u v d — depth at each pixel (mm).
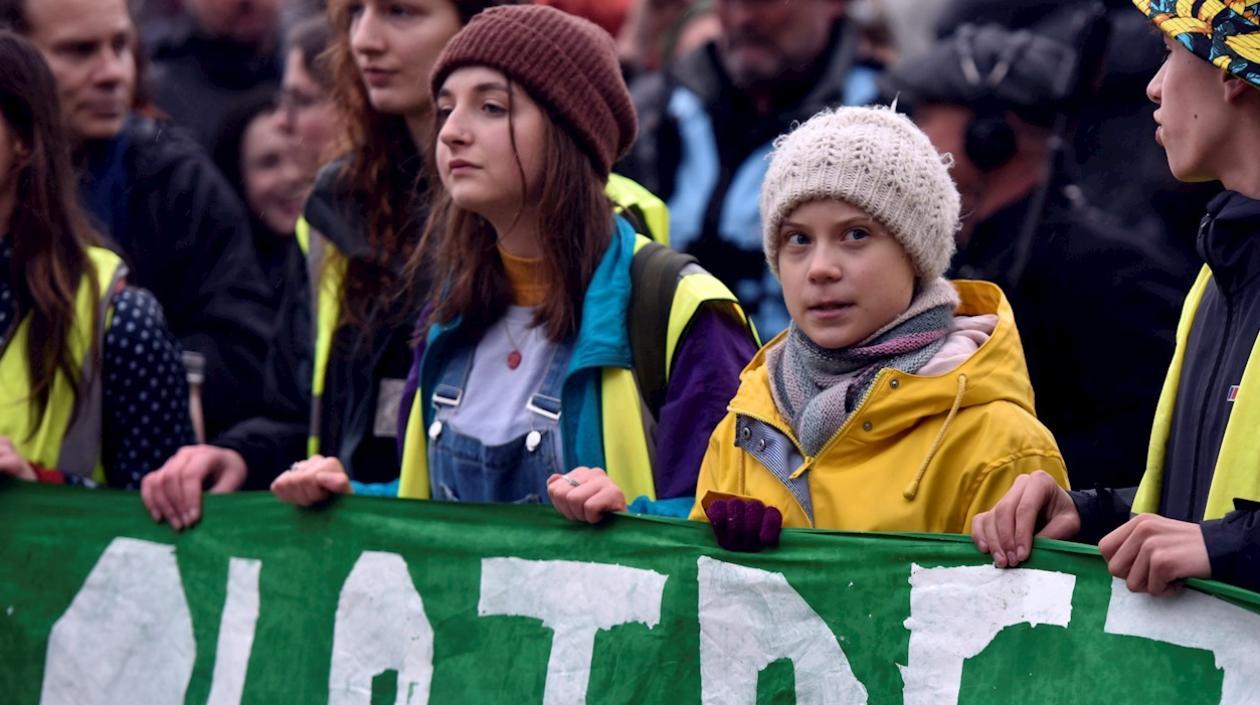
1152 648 7633
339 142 12039
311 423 11867
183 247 13977
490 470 9953
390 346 11500
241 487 11836
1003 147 12133
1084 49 12250
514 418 9938
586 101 10117
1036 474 8055
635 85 14945
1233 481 7945
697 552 8820
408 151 11789
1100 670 7734
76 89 13516
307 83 14828
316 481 9945
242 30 15211
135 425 11078
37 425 10852
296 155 14789
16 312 10906
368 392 11531
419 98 11609
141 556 10508
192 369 12516
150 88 14953
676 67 14102
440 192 10844
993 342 8539
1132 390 11469
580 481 9117
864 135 8664
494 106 10000
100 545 10602
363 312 11594
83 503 10664
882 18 13961
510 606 9367
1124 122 12992
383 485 10883
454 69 10148
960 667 8078
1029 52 12281
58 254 10898
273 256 14711
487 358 10227
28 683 10664
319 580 9977
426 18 11570
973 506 8352
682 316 9703
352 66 11906
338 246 11711
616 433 9719
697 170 13820
